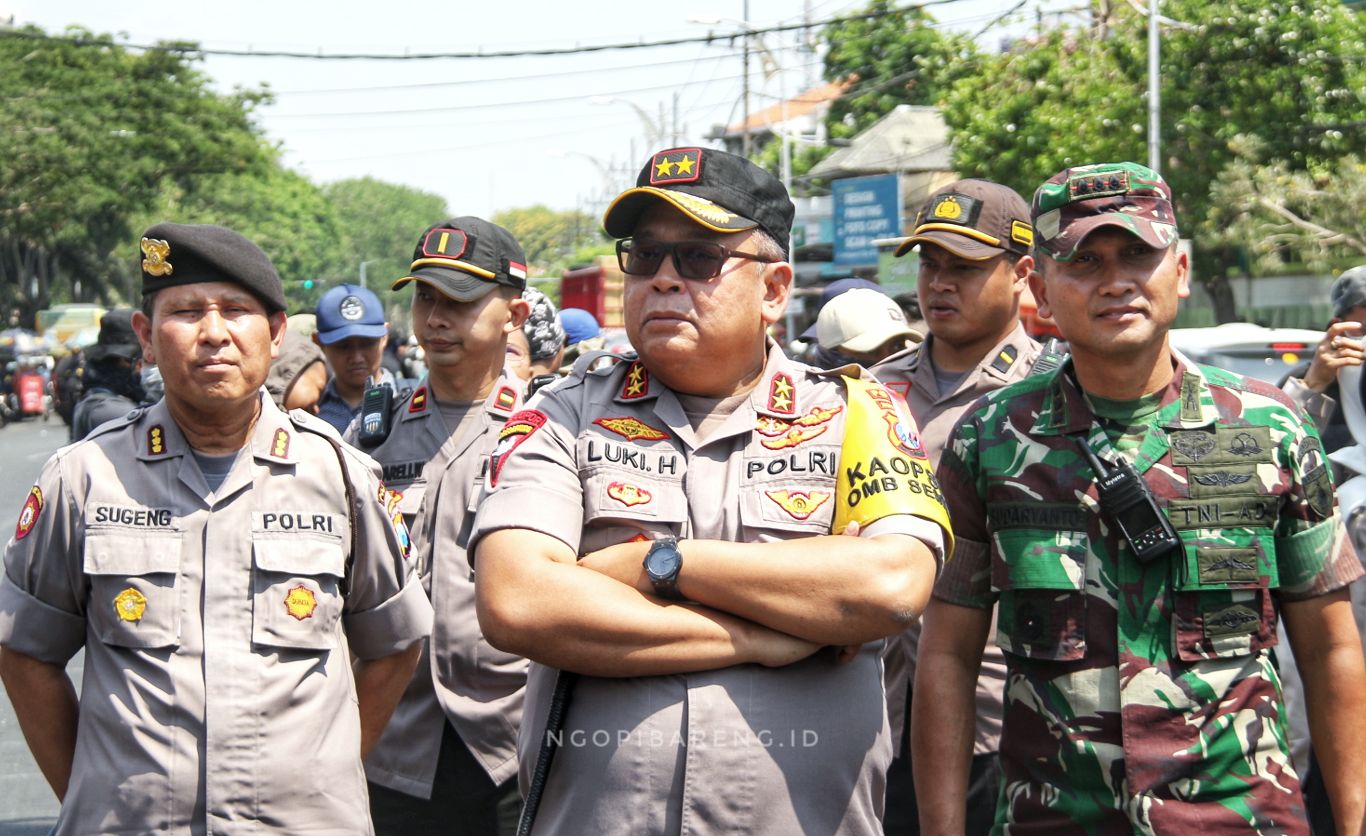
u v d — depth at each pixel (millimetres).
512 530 2498
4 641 3119
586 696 2492
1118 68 27891
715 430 2590
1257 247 25625
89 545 3062
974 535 3016
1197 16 26031
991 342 4488
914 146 43031
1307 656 2898
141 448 3148
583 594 2410
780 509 2539
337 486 3250
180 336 3045
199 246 3055
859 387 2672
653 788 2426
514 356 5535
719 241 2551
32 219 50312
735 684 2451
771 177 2650
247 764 3035
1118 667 2773
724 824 2408
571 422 2607
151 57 48875
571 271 36094
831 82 50125
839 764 2502
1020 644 2871
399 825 4305
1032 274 3008
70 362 13094
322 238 105125
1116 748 2766
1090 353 2824
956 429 3033
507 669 4246
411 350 27156
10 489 18219
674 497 2545
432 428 4516
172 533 3100
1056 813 2824
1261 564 2771
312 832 3092
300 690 3121
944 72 34469
